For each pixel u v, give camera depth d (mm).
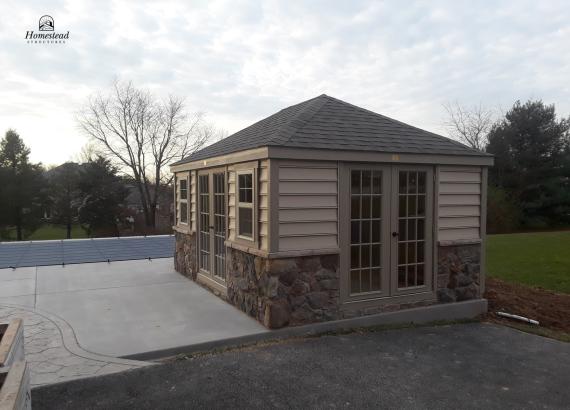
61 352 4078
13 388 1626
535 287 8055
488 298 6707
